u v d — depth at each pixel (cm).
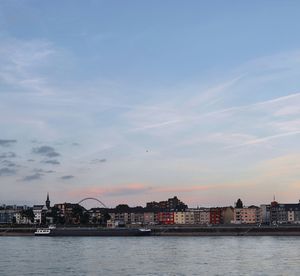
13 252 15950
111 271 10631
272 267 11100
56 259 13388
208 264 11844
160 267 11294
